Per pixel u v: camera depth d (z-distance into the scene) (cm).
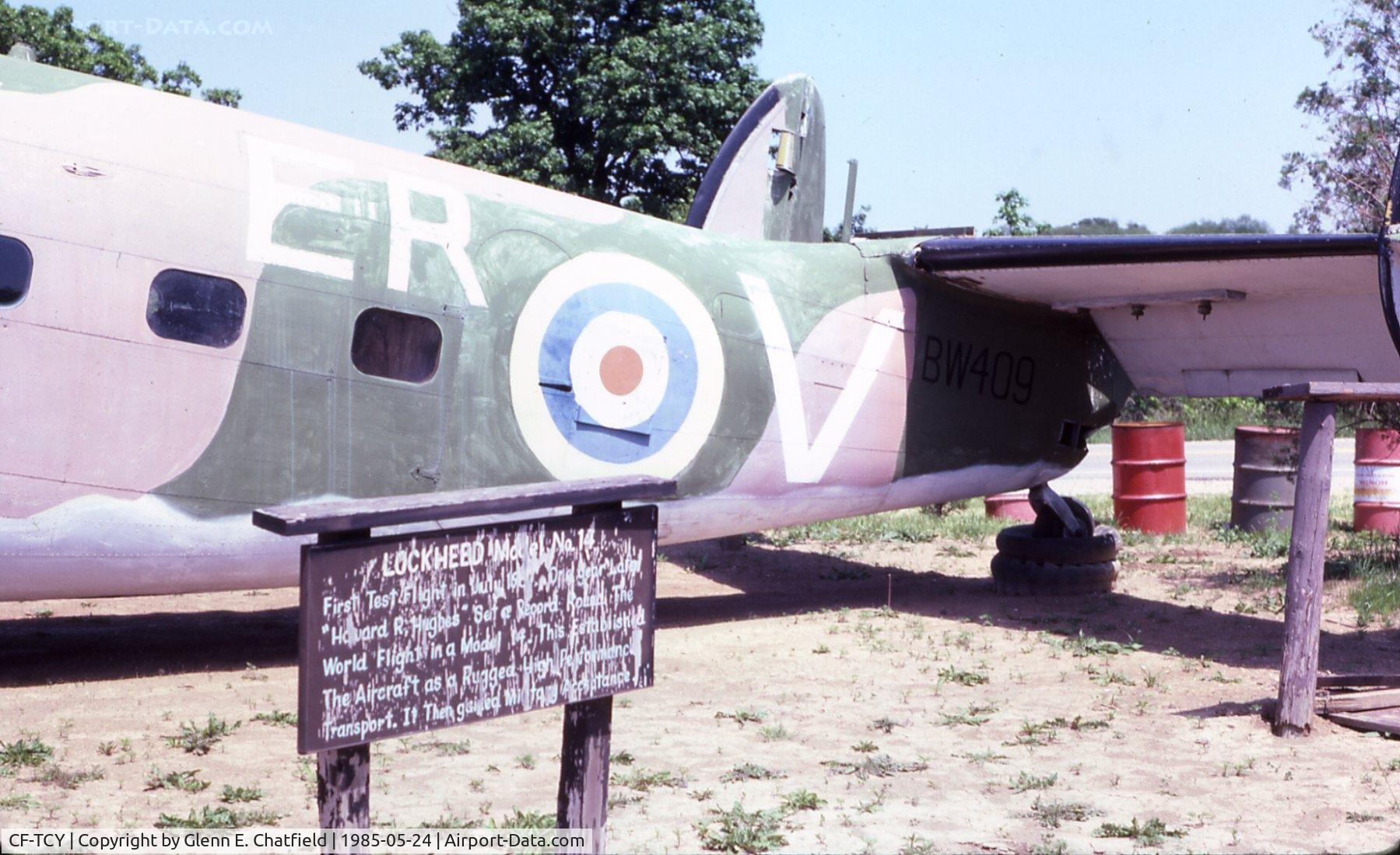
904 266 1132
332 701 346
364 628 352
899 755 674
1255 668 902
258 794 581
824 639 1010
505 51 2861
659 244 998
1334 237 866
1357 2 1556
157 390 761
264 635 1009
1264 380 1190
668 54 2808
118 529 765
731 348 1012
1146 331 1199
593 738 411
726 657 940
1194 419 3606
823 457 1084
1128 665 912
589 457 939
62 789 587
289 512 341
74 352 735
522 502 381
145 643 962
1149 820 561
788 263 1076
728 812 561
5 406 718
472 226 896
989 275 1098
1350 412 1366
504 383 895
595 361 936
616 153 2906
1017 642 997
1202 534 1627
